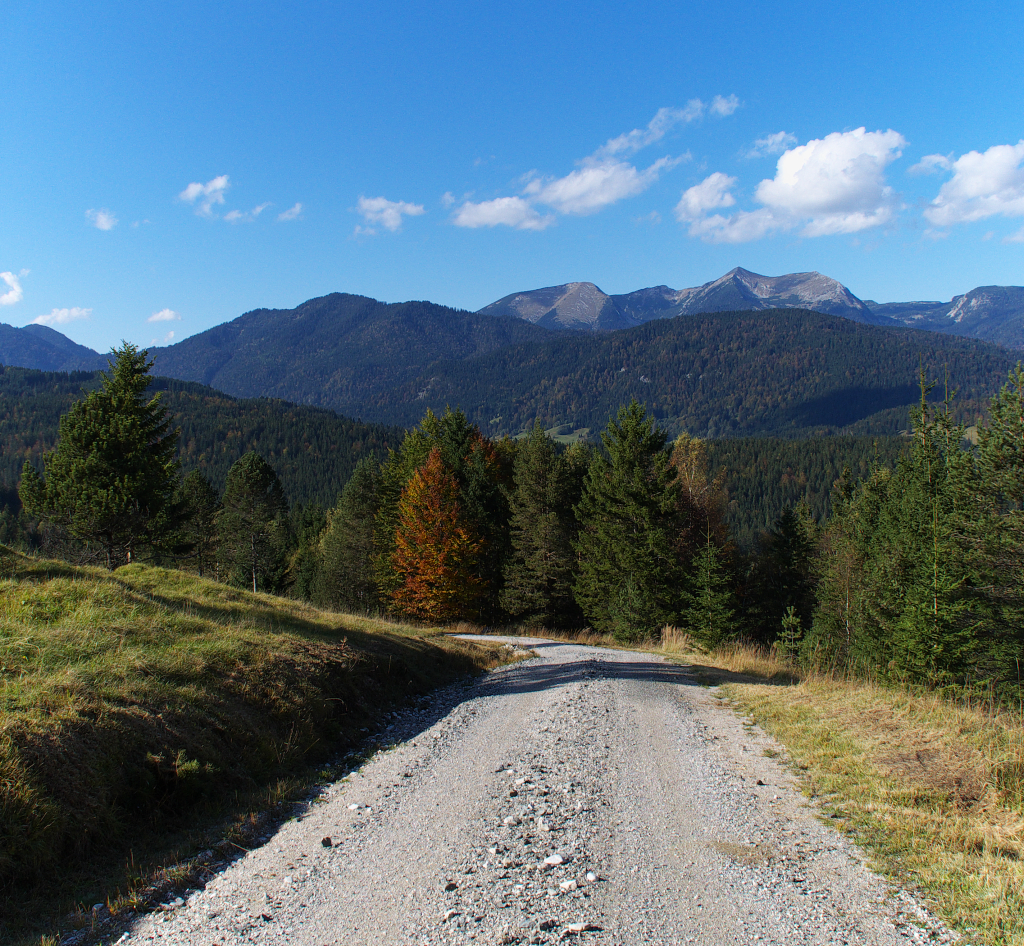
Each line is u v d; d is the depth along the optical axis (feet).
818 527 173.99
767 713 37.40
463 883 16.74
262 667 36.01
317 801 25.31
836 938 13.85
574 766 27.71
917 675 51.34
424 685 51.78
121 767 22.45
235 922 15.33
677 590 108.99
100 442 97.25
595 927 14.28
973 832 19.04
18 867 17.06
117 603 39.22
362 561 163.73
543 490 133.08
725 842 19.38
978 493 65.98
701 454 173.06
